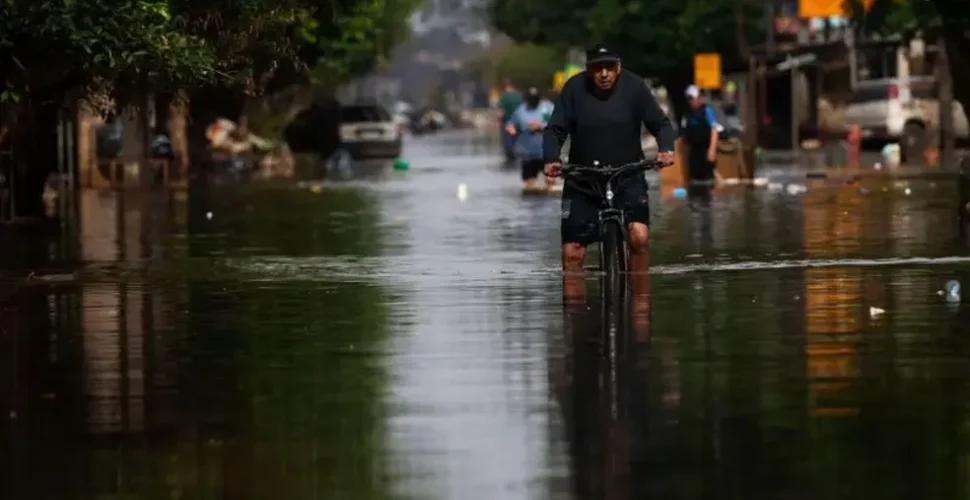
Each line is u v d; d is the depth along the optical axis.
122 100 48.78
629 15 123.75
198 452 17.00
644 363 22.02
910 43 96.94
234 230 48.09
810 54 106.12
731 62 122.62
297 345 24.12
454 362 22.34
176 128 88.19
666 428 17.86
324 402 19.59
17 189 53.94
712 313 26.94
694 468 16.00
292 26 52.19
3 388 20.80
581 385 20.47
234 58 46.75
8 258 39.41
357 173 93.19
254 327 26.16
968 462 16.11
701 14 121.19
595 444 17.12
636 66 125.38
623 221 30.66
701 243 40.38
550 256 37.62
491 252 38.94
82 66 41.09
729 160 71.50
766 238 41.66
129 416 18.91
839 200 57.25
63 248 42.28
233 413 19.03
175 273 35.19
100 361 22.91
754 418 18.30
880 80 97.06
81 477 15.98
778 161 93.94
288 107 117.00
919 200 56.47
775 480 15.49
